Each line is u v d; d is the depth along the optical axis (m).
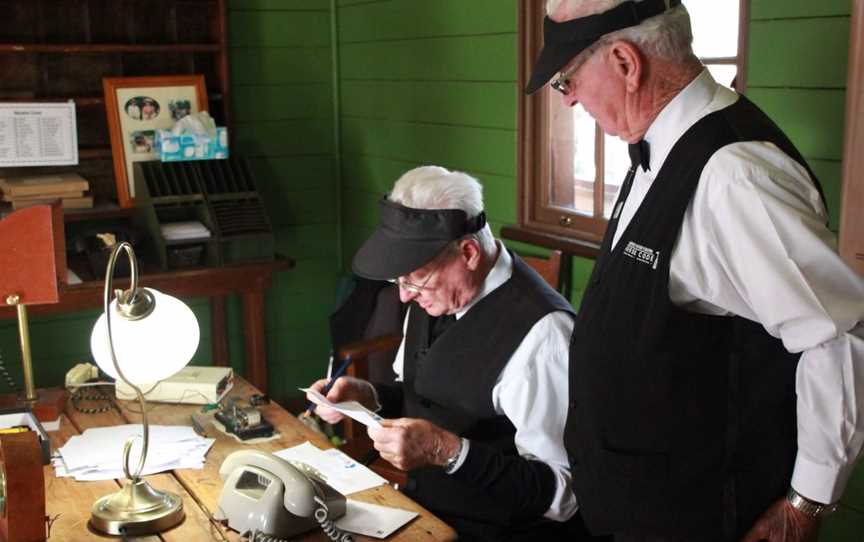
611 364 1.66
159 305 1.81
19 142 3.67
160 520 1.76
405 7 3.74
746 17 2.35
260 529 1.70
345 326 3.50
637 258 1.61
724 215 1.49
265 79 4.19
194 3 4.00
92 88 3.88
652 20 1.55
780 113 2.30
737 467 1.60
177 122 3.77
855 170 2.09
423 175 2.04
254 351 3.81
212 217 3.59
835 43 2.14
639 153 1.65
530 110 3.15
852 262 2.12
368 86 4.08
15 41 3.72
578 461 1.79
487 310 2.06
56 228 2.24
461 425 2.11
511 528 2.06
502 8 3.21
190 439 2.16
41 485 1.69
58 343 3.97
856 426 1.45
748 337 1.56
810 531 1.55
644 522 1.69
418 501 2.15
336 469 2.01
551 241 3.06
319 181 4.39
